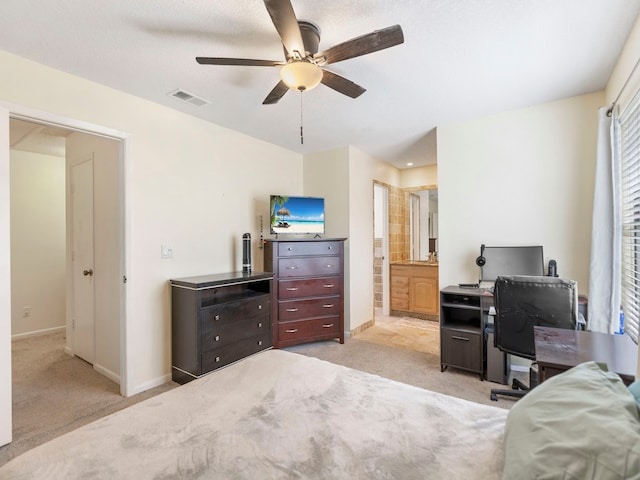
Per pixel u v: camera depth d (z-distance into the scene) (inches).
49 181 175.2
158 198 112.4
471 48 81.0
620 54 84.0
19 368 125.2
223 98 108.5
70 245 138.1
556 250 115.2
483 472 35.9
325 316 152.3
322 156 174.6
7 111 80.1
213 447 40.7
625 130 90.4
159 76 93.7
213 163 132.0
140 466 37.3
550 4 66.0
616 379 38.0
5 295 79.0
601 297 96.3
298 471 36.7
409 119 129.3
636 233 86.4
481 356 113.3
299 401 52.4
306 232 154.9
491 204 125.7
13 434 82.9
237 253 141.8
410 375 117.9
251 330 123.3
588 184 109.9
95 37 75.7
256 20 70.4
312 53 72.3
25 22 70.1
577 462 26.4
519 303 92.1
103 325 119.4
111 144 113.7
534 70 92.2
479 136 127.4
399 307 209.3
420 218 223.9
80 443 41.3
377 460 38.3
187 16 68.9
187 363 109.1
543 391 38.4
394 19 70.3
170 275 115.9
